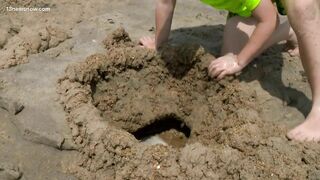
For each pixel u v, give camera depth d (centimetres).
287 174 209
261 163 214
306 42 225
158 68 284
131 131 279
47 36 291
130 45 293
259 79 266
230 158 211
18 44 283
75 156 225
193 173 210
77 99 244
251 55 257
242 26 271
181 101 285
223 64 261
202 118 271
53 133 229
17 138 232
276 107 249
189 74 283
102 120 235
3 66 269
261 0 244
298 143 224
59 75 264
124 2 344
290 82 266
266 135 228
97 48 291
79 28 310
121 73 278
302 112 247
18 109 239
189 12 336
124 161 218
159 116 283
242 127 230
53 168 220
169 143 283
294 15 223
